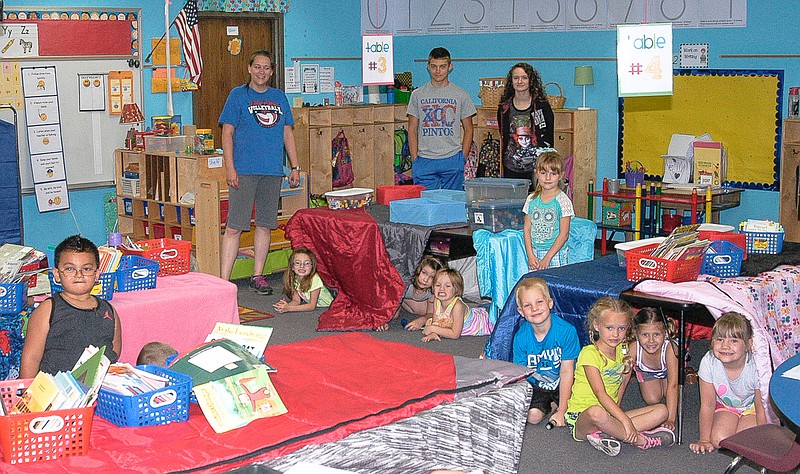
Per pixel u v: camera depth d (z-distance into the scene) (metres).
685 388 4.57
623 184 7.50
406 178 9.21
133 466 2.23
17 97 6.73
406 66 9.47
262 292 6.55
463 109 6.65
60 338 3.24
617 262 4.57
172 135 7.12
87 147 7.16
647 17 7.68
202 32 8.02
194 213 6.63
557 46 8.27
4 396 2.57
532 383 4.24
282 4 8.41
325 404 2.64
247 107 6.24
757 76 7.11
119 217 7.35
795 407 2.58
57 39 6.88
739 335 3.59
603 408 3.83
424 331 5.48
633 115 7.83
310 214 5.91
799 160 6.91
